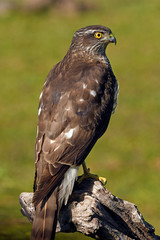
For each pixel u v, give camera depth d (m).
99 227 8.84
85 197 9.04
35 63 38.16
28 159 23.42
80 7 49.66
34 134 26.22
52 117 9.19
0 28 45.75
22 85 33.88
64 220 8.97
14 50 40.88
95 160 23.25
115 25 45.53
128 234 9.55
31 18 47.94
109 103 9.91
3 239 11.68
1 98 31.53
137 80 34.25
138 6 49.56
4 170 21.95
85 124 9.33
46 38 43.38
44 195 8.21
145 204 19.31
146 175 21.84
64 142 8.98
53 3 50.06
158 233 14.39
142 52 39.47
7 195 17.81
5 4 50.22
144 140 25.27
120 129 26.61
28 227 12.37
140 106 29.67
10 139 25.58
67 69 10.08
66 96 9.42
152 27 44.41
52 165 8.64
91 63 10.40
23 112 29.30
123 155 23.78
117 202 9.45
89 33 10.52
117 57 38.78
